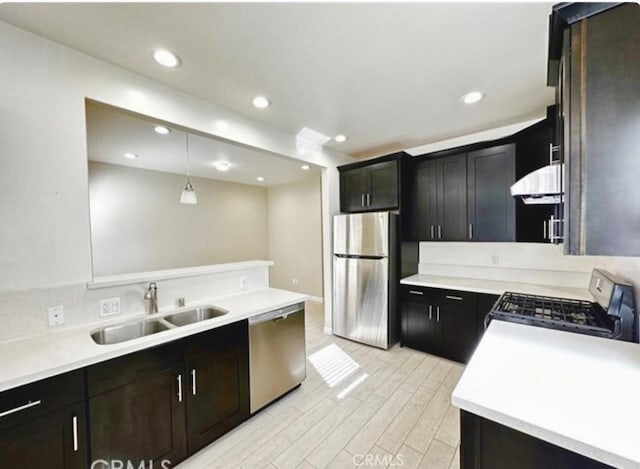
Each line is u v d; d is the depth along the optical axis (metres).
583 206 0.89
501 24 1.47
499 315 1.80
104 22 1.43
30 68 1.51
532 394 0.91
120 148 3.67
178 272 2.23
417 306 3.17
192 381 1.73
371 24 1.47
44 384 1.21
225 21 1.44
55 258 1.59
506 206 2.73
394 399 2.32
